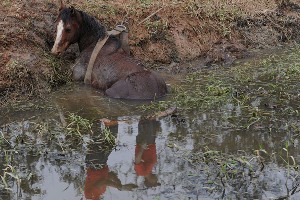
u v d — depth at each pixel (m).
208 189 5.61
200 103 8.12
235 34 11.22
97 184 5.74
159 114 7.51
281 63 10.20
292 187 5.66
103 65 8.56
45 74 8.52
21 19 9.09
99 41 8.75
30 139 6.81
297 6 12.71
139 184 5.74
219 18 11.16
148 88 8.17
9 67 8.16
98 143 6.71
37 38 9.01
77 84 8.82
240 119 7.50
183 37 10.41
